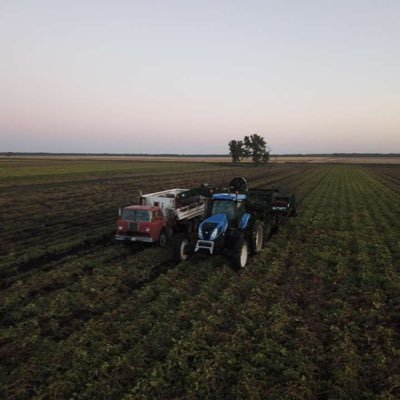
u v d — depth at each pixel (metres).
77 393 6.58
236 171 80.75
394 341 8.15
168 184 47.31
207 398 6.33
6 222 22.36
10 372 7.26
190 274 12.34
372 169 98.00
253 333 8.41
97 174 65.31
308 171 84.31
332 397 6.36
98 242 17.62
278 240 17.31
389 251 15.07
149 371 7.05
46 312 9.70
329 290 11.11
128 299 10.38
